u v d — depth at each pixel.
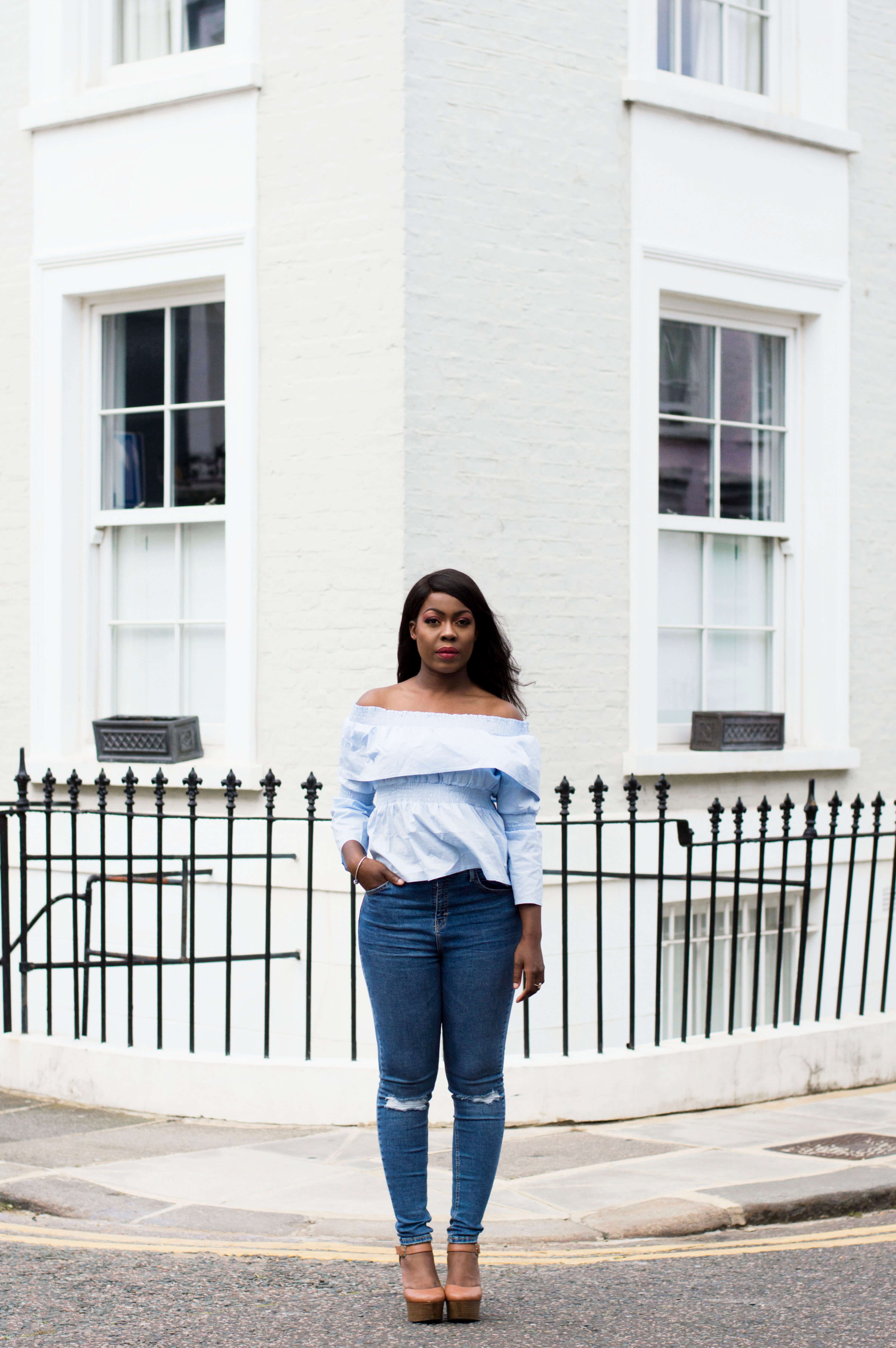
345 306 7.66
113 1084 6.41
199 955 8.05
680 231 8.47
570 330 8.05
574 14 8.08
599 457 8.14
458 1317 4.06
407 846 4.10
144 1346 3.88
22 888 6.77
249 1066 6.22
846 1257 4.69
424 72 7.57
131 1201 5.08
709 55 8.92
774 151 8.85
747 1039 6.69
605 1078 6.27
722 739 8.48
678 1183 5.29
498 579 7.78
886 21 9.41
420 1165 4.14
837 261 9.15
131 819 6.45
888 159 9.38
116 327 8.69
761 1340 3.96
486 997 4.10
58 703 8.59
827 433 9.12
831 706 9.10
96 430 8.67
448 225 7.63
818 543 9.12
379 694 4.29
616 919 8.10
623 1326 4.05
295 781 7.80
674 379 8.73
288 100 7.84
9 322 8.74
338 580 7.67
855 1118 6.32
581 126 8.09
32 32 8.65
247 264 7.93
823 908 9.02
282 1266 4.52
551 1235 4.77
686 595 8.78
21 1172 5.38
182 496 8.45
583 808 8.04
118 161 8.36
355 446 7.62
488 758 4.11
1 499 8.78
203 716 8.43
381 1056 4.16
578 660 8.03
